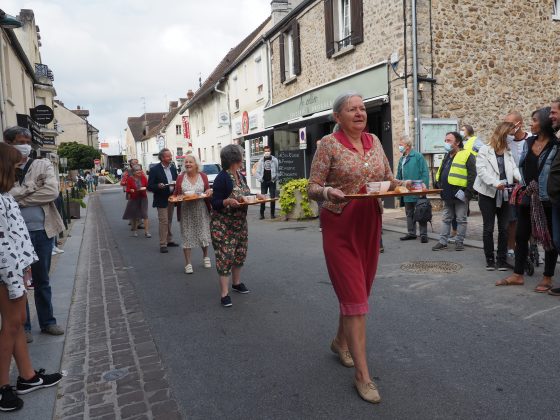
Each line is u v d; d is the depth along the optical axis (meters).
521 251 5.44
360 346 3.18
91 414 3.17
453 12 12.26
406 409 2.99
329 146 3.23
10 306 3.26
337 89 15.13
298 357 3.88
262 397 3.26
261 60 22.20
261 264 7.41
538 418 2.81
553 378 3.29
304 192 12.56
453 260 6.89
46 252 4.49
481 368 3.49
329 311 4.99
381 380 3.40
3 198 3.24
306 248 8.52
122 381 3.63
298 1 20.70
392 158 12.73
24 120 15.05
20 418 3.12
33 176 4.25
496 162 5.99
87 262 8.50
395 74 12.30
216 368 3.77
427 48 11.99
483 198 6.14
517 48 13.10
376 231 3.29
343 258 3.19
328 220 3.24
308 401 3.17
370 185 3.06
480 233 8.66
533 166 5.16
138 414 3.13
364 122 3.22
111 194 33.84
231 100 27.83
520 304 4.86
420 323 4.48
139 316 5.23
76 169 47.03
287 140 20.06
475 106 12.64
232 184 5.38
